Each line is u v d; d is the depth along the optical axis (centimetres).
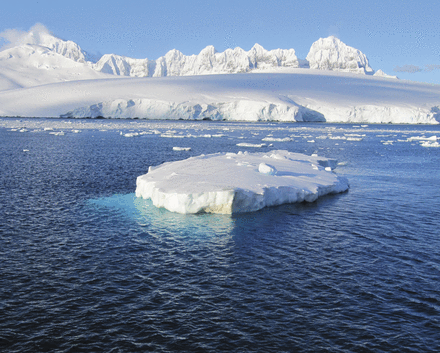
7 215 1978
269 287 1241
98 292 1194
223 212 2048
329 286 1252
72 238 1667
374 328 1024
